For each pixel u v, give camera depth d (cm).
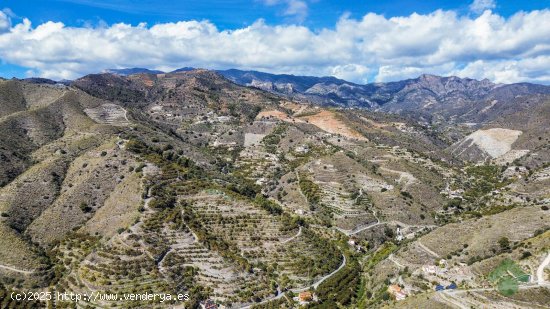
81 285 16662
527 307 14188
